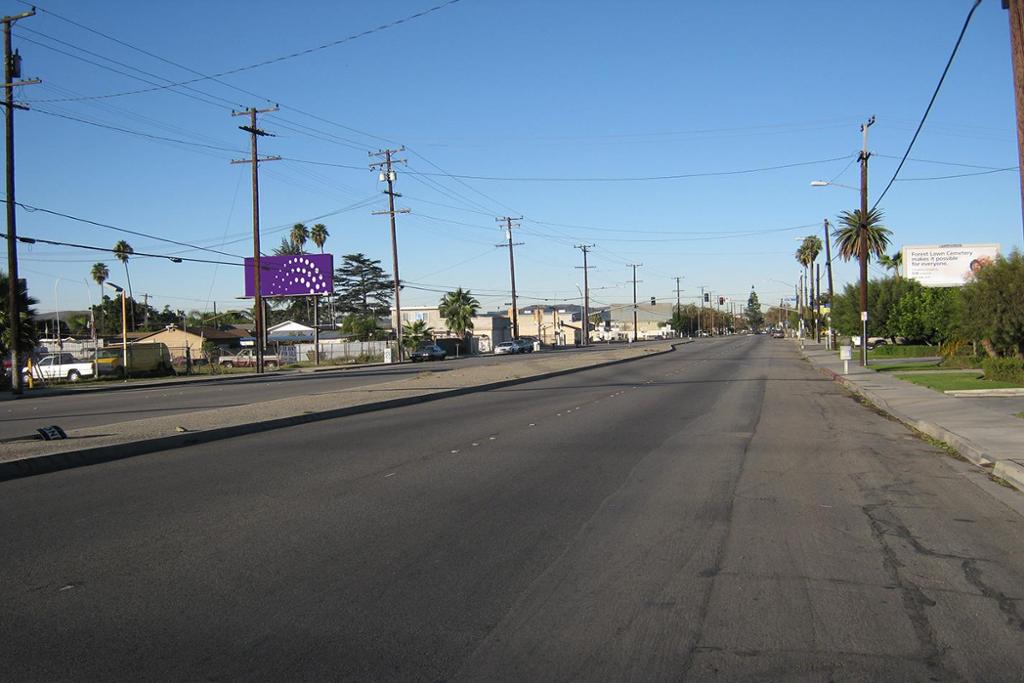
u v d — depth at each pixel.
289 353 75.06
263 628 5.48
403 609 5.84
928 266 49.94
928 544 7.66
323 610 5.82
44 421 21.14
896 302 56.50
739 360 55.12
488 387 30.28
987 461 12.12
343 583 6.44
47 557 7.21
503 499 9.64
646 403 22.98
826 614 5.73
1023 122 13.47
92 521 8.62
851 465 12.23
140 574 6.70
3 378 39.72
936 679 4.68
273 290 69.62
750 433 16.12
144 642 5.26
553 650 5.11
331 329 113.62
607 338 164.12
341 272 135.00
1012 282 28.94
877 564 6.98
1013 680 4.68
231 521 8.56
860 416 19.72
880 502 9.55
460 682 4.67
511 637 5.32
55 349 65.81
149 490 10.37
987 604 5.95
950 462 12.57
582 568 6.84
